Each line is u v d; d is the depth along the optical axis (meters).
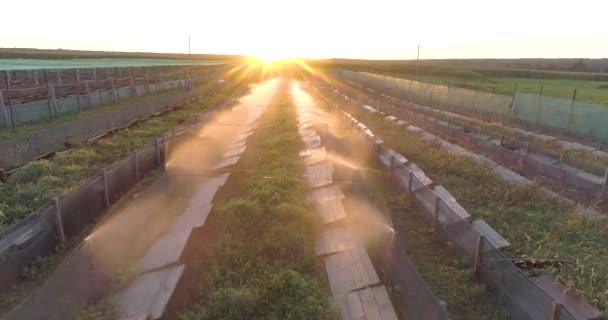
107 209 8.80
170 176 10.25
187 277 6.44
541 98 20.03
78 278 5.90
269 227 7.97
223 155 13.55
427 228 8.42
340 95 34.03
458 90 27.02
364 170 12.09
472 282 6.48
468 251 6.90
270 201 9.18
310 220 8.09
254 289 6.00
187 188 10.07
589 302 5.69
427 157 13.51
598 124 16.70
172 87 36.59
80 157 12.07
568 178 10.90
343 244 7.40
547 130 19.27
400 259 6.41
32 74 26.16
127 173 10.02
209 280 6.34
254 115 23.27
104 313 5.44
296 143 15.27
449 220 7.66
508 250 7.44
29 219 6.53
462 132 16.61
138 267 6.46
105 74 30.52
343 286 6.20
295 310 5.55
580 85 43.62
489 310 5.85
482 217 8.93
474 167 12.06
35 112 17.44
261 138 16.58
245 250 7.16
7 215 8.02
